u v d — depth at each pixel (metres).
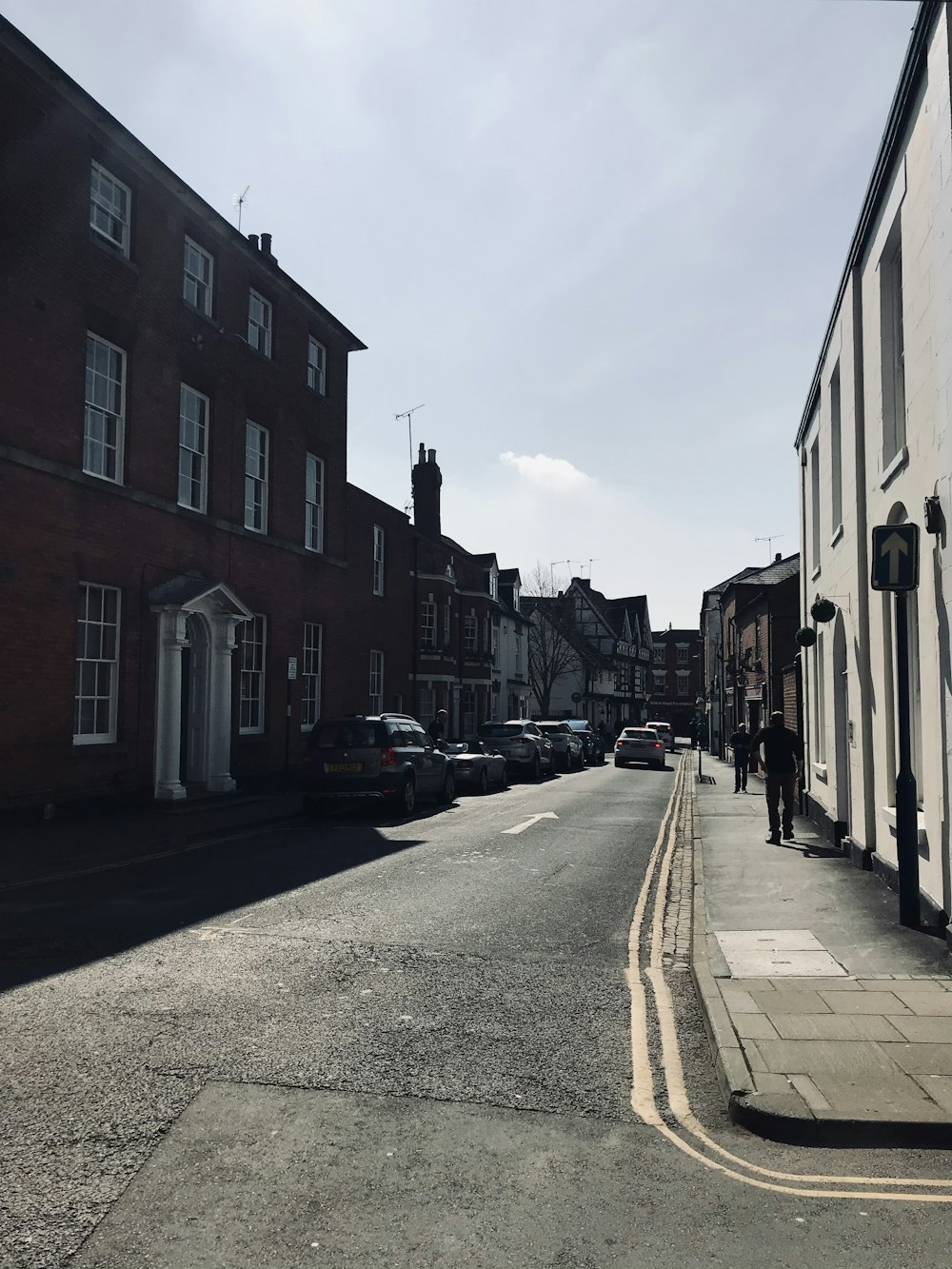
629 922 8.59
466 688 40.00
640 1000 6.20
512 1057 5.07
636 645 85.44
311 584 22.69
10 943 7.30
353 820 16.39
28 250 13.76
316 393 23.22
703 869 11.07
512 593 52.75
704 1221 3.38
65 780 14.34
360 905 8.88
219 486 18.80
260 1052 5.01
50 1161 3.75
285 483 21.56
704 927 8.02
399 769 16.62
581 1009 5.96
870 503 10.39
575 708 67.38
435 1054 5.07
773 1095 4.32
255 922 8.08
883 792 10.15
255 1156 3.83
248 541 19.81
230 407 19.25
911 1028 5.27
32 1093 4.42
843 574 12.40
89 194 15.16
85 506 14.84
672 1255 3.16
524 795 22.89
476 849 12.85
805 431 16.72
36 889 9.59
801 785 18.05
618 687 78.56
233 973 6.50
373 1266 3.08
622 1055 5.16
